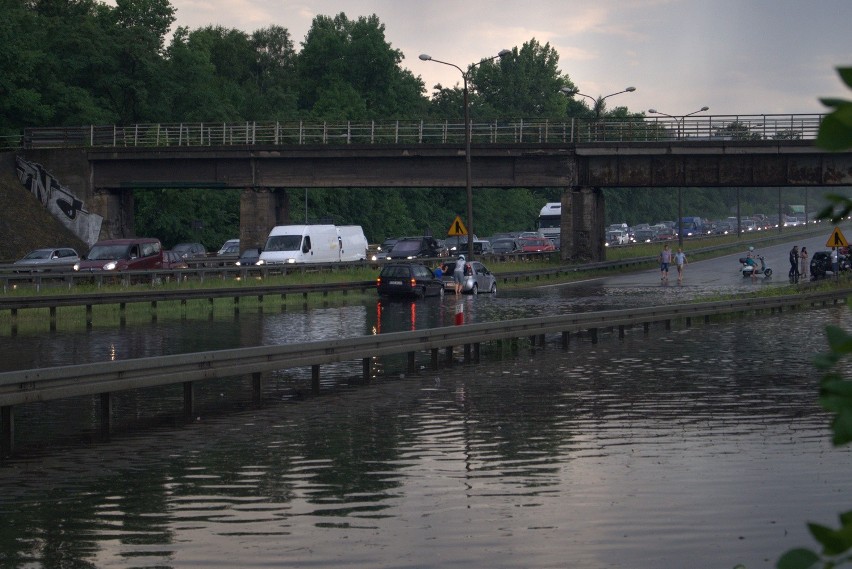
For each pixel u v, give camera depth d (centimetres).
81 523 1115
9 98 8800
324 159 7412
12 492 1273
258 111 12788
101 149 7519
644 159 7206
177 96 10381
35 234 7238
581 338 3369
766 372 2433
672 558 960
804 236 13025
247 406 1998
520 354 2897
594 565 941
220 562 960
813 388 2161
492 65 18575
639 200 19425
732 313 4331
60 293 4678
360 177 7419
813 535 233
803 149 6762
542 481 1309
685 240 11400
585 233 7450
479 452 1504
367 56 14000
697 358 2744
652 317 3506
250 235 7500
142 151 7475
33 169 7612
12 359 2609
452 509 1166
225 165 7512
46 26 10231
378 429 1712
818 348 2991
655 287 6300
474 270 5759
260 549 1005
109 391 1728
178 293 4644
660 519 1111
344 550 999
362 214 12194
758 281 6812
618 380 2308
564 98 18962
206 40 14350
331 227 6731
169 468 1413
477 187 7356
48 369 1638
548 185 7312
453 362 2709
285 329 3550
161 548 1011
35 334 3359
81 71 9950
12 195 7400
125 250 5494
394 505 1188
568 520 1112
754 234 13162
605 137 7775
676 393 2100
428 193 13638
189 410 1908
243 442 1608
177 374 1862
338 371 2564
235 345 2983
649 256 9125
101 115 9369
